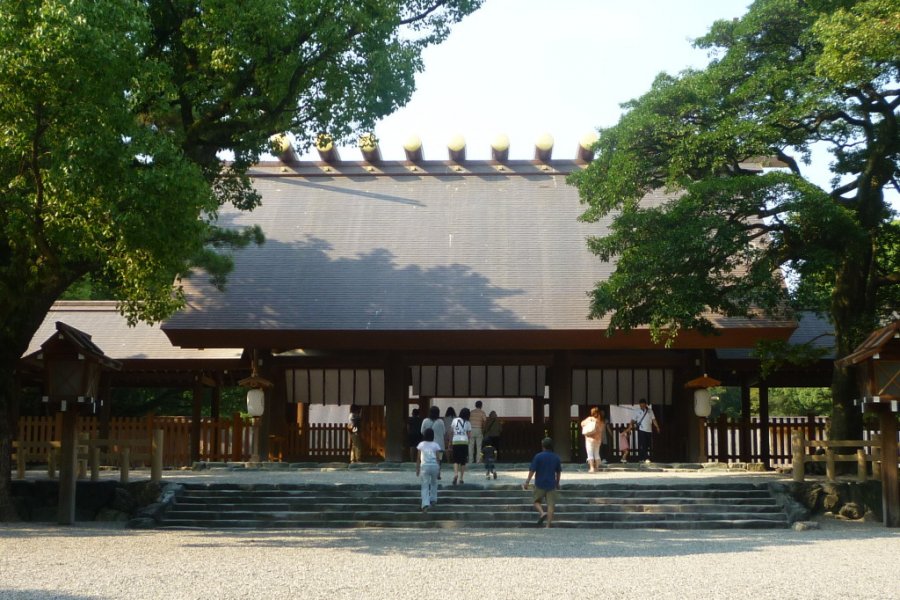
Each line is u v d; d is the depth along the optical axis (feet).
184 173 49.19
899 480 57.06
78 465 64.44
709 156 66.49
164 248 50.34
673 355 88.69
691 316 64.23
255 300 87.76
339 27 56.34
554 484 54.70
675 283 64.90
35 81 45.47
